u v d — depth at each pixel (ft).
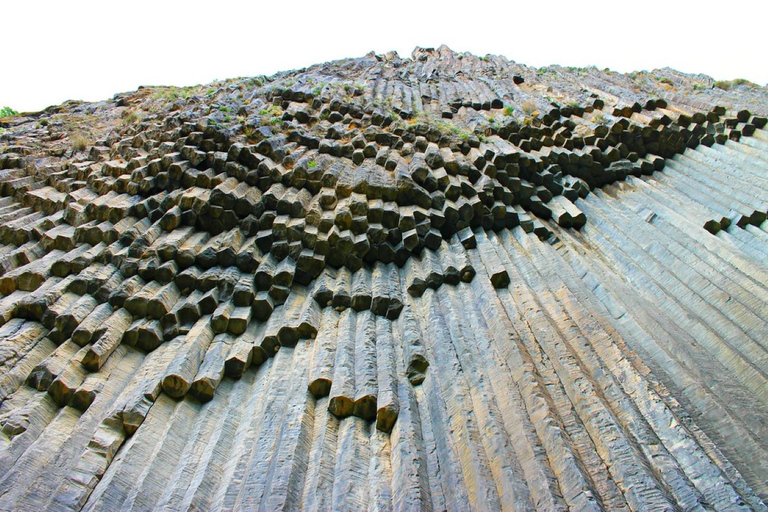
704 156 37.88
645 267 28.27
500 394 17.66
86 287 24.27
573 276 26.37
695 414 17.51
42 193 32.01
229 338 23.66
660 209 32.48
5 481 15.93
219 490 16.44
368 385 19.39
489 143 37.99
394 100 45.01
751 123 38.91
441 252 28.19
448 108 47.42
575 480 13.53
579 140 39.50
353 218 28.91
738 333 21.90
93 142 39.04
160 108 43.50
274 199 29.55
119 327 22.98
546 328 20.95
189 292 25.49
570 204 34.12
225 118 35.96
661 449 15.08
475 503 13.79
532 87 52.54
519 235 30.71
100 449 17.60
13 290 24.84
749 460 15.81
